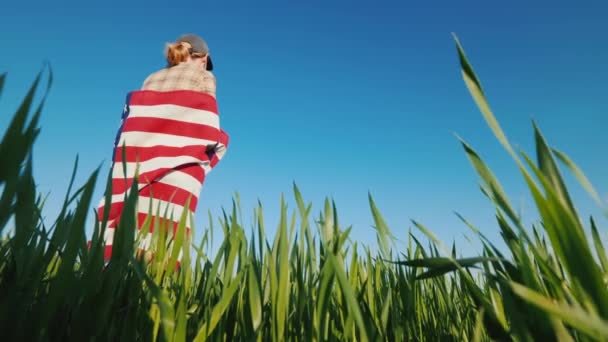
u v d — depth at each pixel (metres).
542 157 0.38
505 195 0.40
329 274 0.60
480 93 0.36
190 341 0.76
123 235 0.52
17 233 0.48
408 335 0.82
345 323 0.68
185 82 2.73
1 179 0.44
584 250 0.32
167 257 0.95
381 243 0.65
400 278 0.85
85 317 0.50
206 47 3.13
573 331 0.44
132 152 2.46
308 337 0.67
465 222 0.53
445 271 0.47
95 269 0.52
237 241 0.74
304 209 0.76
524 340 0.40
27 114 0.46
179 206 2.36
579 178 0.41
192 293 1.07
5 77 0.44
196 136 2.61
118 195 2.31
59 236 0.55
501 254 0.50
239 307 0.76
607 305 0.32
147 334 0.64
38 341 0.47
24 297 0.50
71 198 0.58
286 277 0.64
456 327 1.11
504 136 0.35
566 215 0.33
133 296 0.60
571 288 0.43
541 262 0.41
